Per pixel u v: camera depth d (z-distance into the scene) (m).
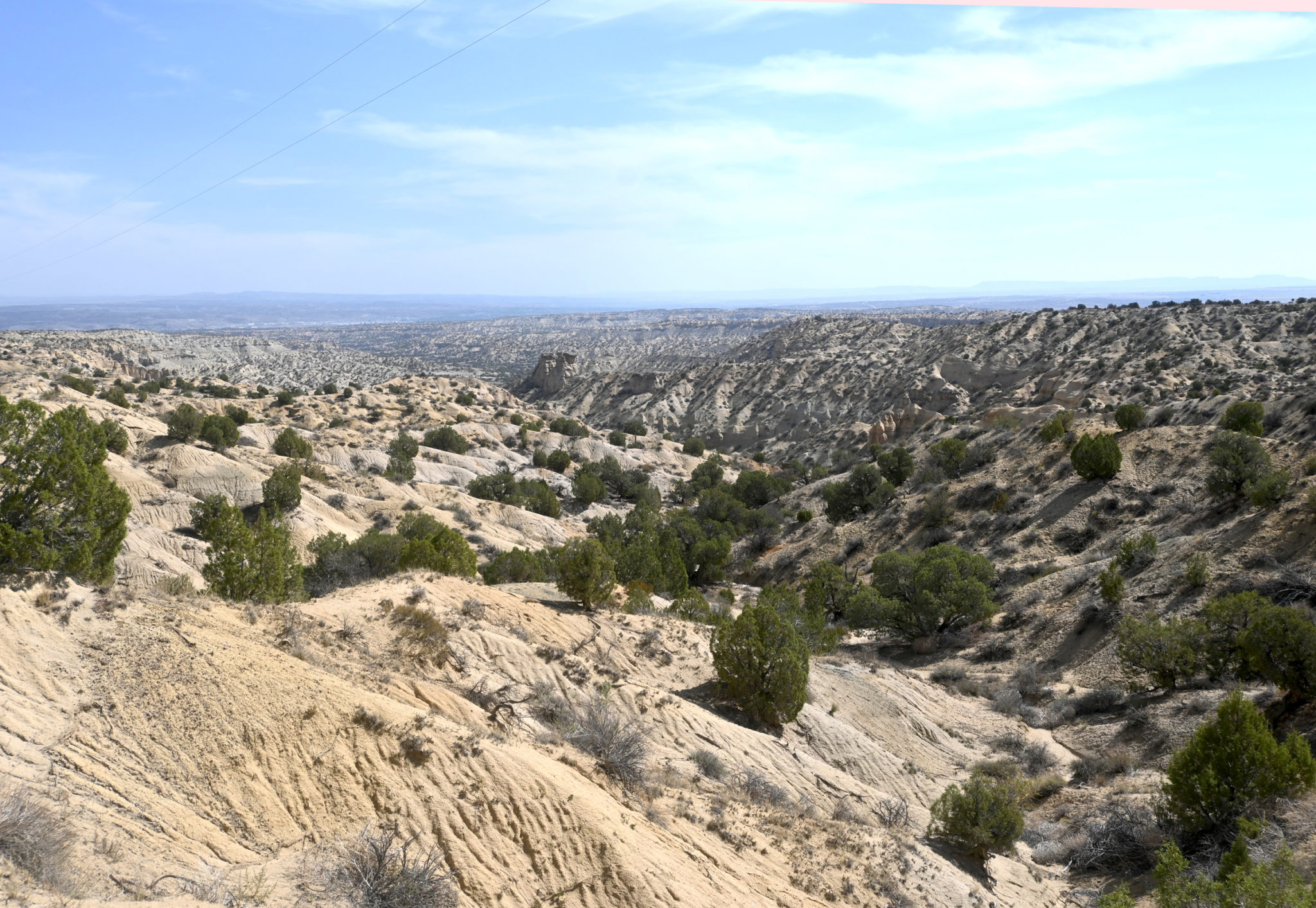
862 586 46.19
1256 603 27.12
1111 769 25.11
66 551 13.45
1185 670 27.95
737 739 20.64
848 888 14.34
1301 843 15.95
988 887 17.69
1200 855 17.33
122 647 11.60
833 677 29.25
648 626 26.38
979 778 20.70
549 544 66.19
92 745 9.73
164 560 41.16
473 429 117.88
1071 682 32.97
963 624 41.12
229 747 10.59
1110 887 18.31
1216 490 40.19
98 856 8.05
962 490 56.53
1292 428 47.31
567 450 114.12
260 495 54.12
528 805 11.42
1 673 9.98
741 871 13.12
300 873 9.23
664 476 110.69
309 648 14.42
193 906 7.68
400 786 11.02
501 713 14.90
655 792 14.87
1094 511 46.75
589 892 10.55
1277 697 24.22
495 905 9.93
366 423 111.94
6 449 13.50
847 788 20.83
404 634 17.44
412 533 46.28
